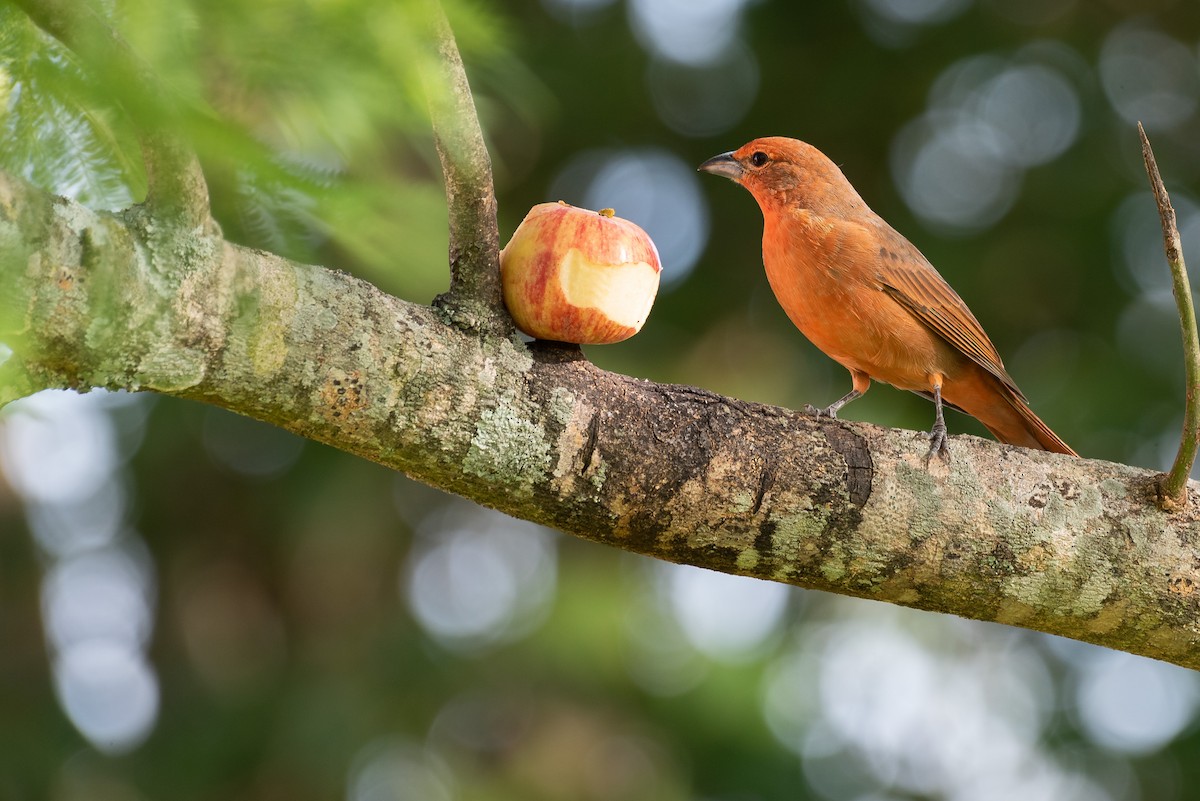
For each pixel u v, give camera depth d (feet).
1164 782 44.45
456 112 12.17
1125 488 18.30
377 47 10.39
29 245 12.53
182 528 45.03
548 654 41.78
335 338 14.96
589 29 44.70
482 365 15.99
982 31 44.45
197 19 9.98
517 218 44.32
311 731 41.14
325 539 43.19
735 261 45.60
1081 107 44.75
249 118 10.43
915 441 17.99
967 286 43.42
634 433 16.60
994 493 17.87
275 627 45.32
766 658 43.06
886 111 45.09
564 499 16.48
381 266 10.84
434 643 43.39
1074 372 43.27
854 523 17.38
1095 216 43.91
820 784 43.98
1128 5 45.80
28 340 12.82
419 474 16.22
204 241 13.85
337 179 10.28
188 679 44.39
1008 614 18.24
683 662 42.22
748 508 17.04
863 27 44.52
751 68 45.09
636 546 17.17
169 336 13.69
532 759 43.32
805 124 45.19
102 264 13.00
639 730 43.52
